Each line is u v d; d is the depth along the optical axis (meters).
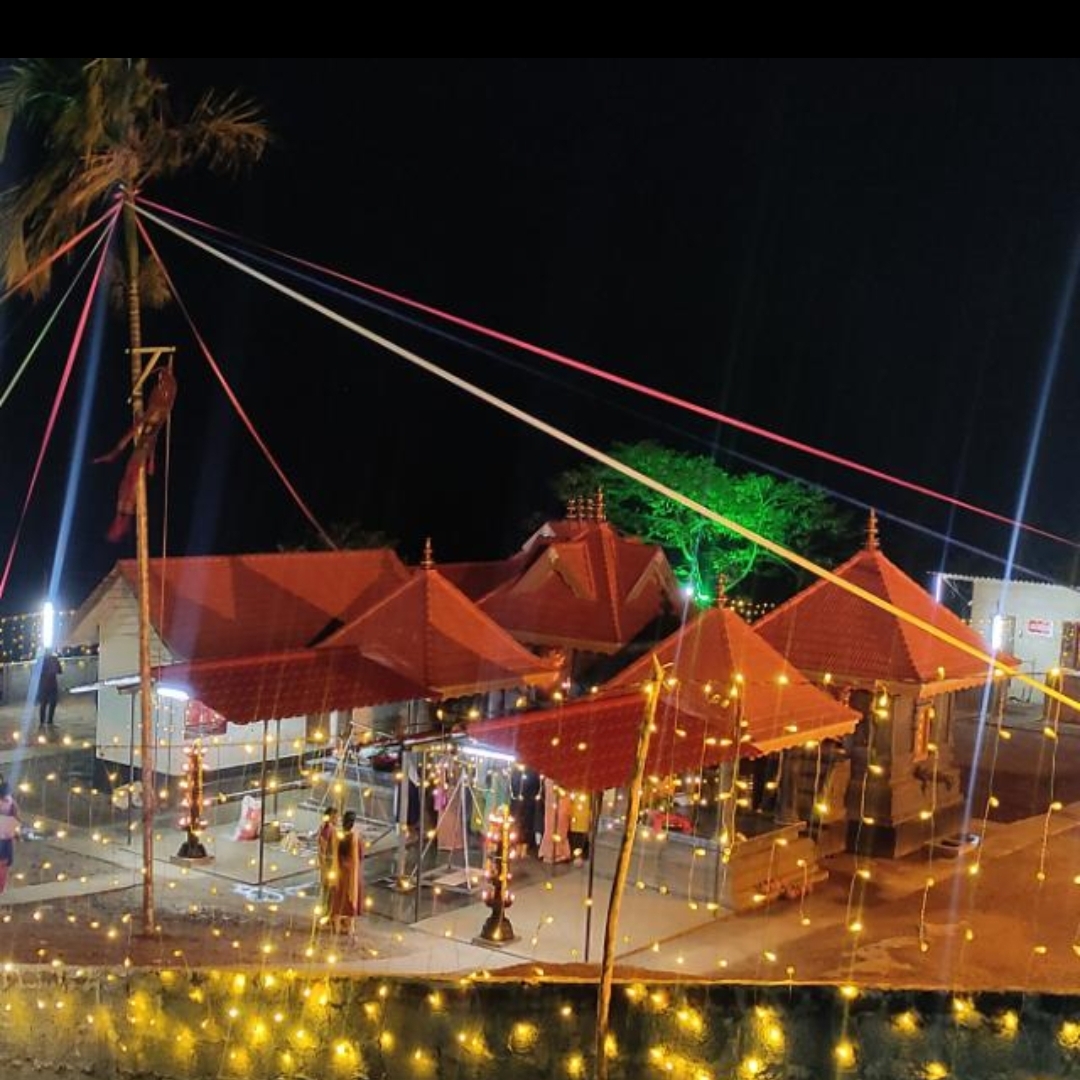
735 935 16.84
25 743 26.06
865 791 20.84
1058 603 34.66
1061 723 32.16
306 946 15.69
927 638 21.09
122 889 17.91
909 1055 7.04
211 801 20.12
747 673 18.73
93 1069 8.54
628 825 7.25
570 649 24.22
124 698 22.67
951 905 18.22
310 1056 7.94
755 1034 7.27
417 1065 7.70
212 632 21.83
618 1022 7.45
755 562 39.19
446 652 21.27
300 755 21.34
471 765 19.64
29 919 16.36
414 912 17.00
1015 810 23.73
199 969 8.81
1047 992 6.99
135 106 15.24
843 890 18.91
